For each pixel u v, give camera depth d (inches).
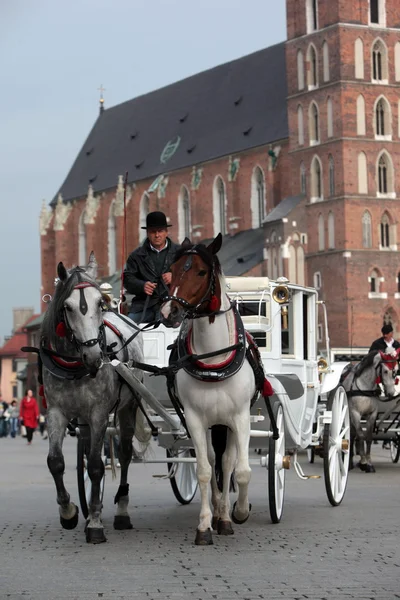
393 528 655.8
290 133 4047.7
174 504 815.1
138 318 729.6
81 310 584.4
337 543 595.2
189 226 4741.6
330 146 3878.0
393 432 1200.8
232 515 653.3
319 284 3892.7
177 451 777.6
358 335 3801.7
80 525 681.6
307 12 3971.5
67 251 5506.9
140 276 713.0
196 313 592.4
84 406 610.5
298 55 4013.3
